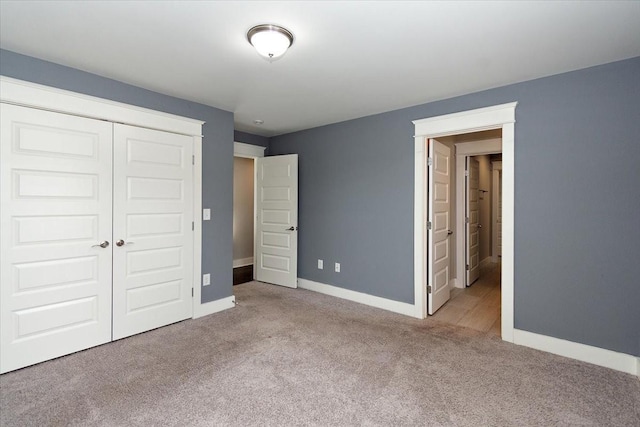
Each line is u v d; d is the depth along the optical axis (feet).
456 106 10.09
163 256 10.05
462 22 6.00
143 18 5.95
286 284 15.10
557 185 8.29
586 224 7.91
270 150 16.47
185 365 7.61
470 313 11.50
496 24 6.06
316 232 14.34
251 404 6.14
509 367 7.59
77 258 8.29
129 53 7.35
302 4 5.47
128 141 9.19
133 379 6.99
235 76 8.64
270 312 11.50
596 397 6.42
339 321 10.61
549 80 8.42
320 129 14.15
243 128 14.66
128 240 9.23
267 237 15.84
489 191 21.26
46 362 7.73
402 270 11.42
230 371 7.35
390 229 11.74
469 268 15.51
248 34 6.43
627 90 7.41
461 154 15.30
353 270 12.94
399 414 5.89
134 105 9.29
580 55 7.27
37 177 7.63
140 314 9.53
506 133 9.03
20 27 6.26
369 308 12.00
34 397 6.31
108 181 8.80
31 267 7.57
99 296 8.67
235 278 17.01
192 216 10.78
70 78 8.07
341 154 13.33
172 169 10.21
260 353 8.27
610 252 7.62
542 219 8.51
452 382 6.94
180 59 7.64
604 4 5.41
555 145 8.31
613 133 7.57
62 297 8.05
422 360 7.93
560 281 8.27
